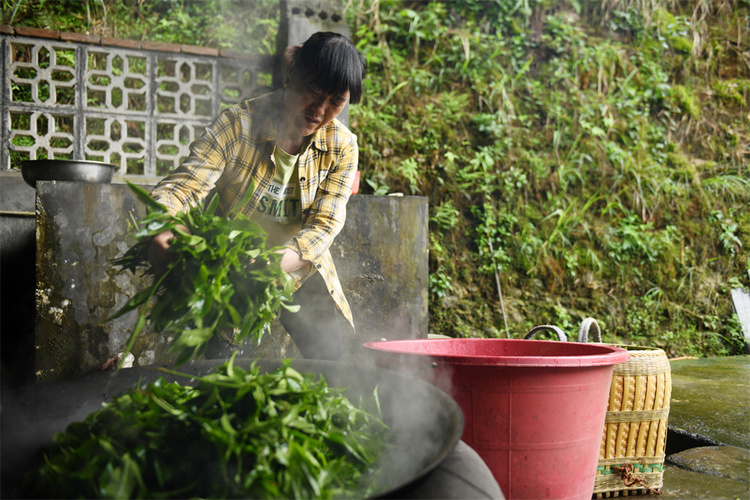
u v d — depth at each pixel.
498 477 1.76
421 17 6.46
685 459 2.75
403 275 3.00
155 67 4.28
